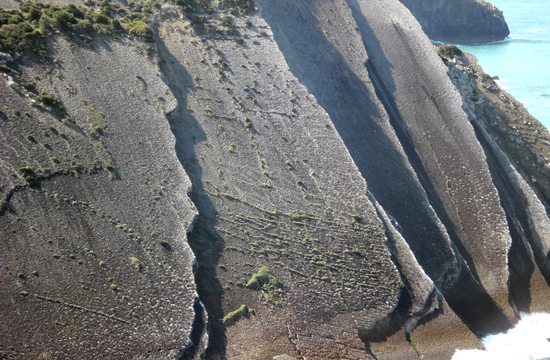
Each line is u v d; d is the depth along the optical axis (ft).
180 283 139.95
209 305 142.20
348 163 180.14
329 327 147.13
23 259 133.59
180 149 169.07
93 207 146.41
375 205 175.32
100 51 180.14
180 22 202.69
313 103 192.24
